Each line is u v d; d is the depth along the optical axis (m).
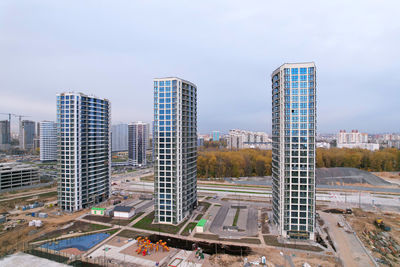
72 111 123.50
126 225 104.00
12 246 84.12
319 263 72.88
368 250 81.19
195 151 127.81
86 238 90.62
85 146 129.50
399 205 133.25
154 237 91.50
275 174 100.81
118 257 76.50
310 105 87.94
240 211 123.75
